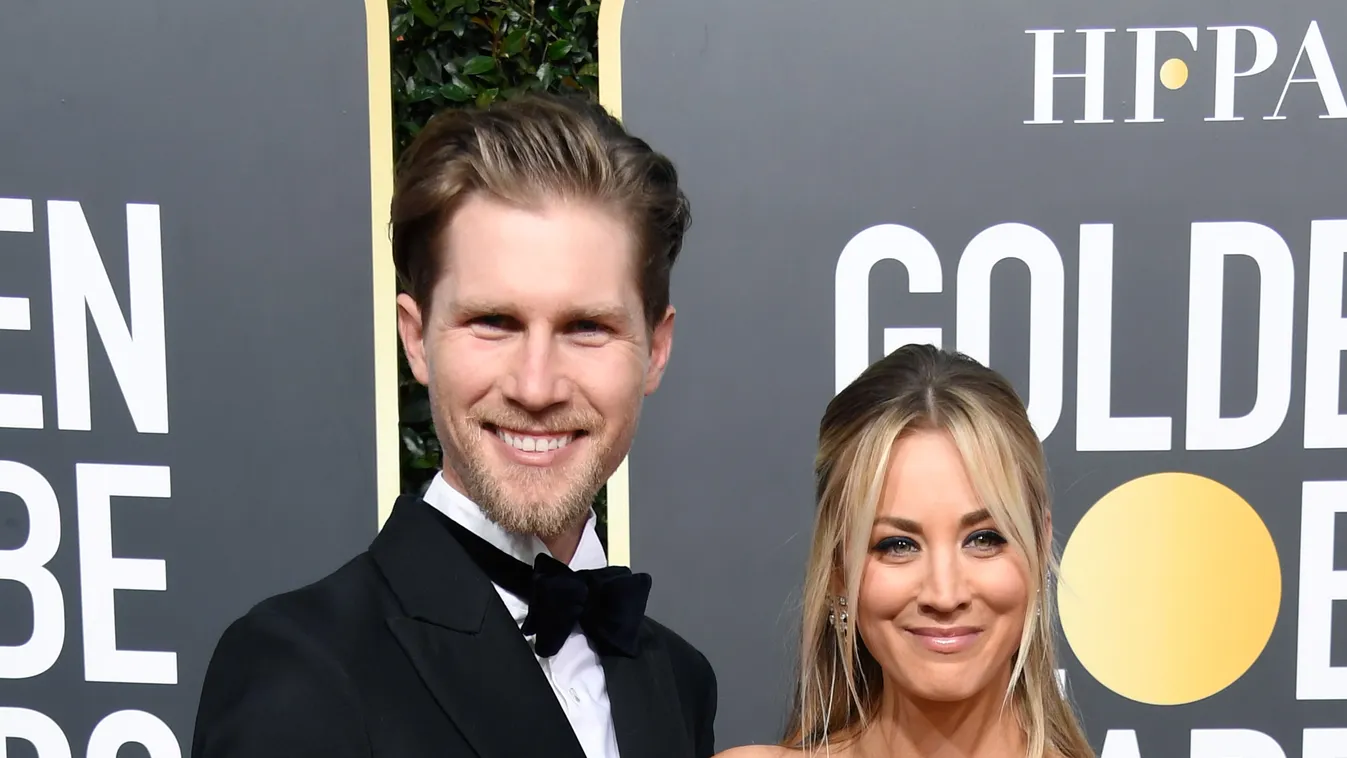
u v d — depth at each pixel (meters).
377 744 1.03
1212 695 2.14
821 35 2.05
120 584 2.16
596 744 1.25
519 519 1.14
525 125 1.13
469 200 1.11
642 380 1.19
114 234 2.10
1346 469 2.09
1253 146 2.04
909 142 2.06
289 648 1.05
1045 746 1.34
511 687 1.14
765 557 2.14
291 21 2.07
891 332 2.10
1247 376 2.08
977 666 1.26
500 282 1.08
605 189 1.12
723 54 2.06
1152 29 2.02
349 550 2.14
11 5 2.06
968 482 1.25
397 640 1.12
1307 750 2.15
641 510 2.14
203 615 2.16
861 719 1.40
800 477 2.12
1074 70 2.04
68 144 2.09
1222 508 2.11
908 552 1.28
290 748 0.97
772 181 2.08
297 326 2.11
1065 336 2.09
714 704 1.64
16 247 2.11
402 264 1.18
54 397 2.13
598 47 2.12
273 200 2.09
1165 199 2.05
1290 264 2.06
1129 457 2.11
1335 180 2.04
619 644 1.31
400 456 2.30
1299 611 2.12
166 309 2.11
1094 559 2.13
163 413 2.13
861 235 2.08
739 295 2.10
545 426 1.12
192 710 2.18
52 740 2.19
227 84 2.08
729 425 2.12
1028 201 2.06
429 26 2.27
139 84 2.08
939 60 2.04
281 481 2.13
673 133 2.07
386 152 2.08
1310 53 2.02
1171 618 2.13
